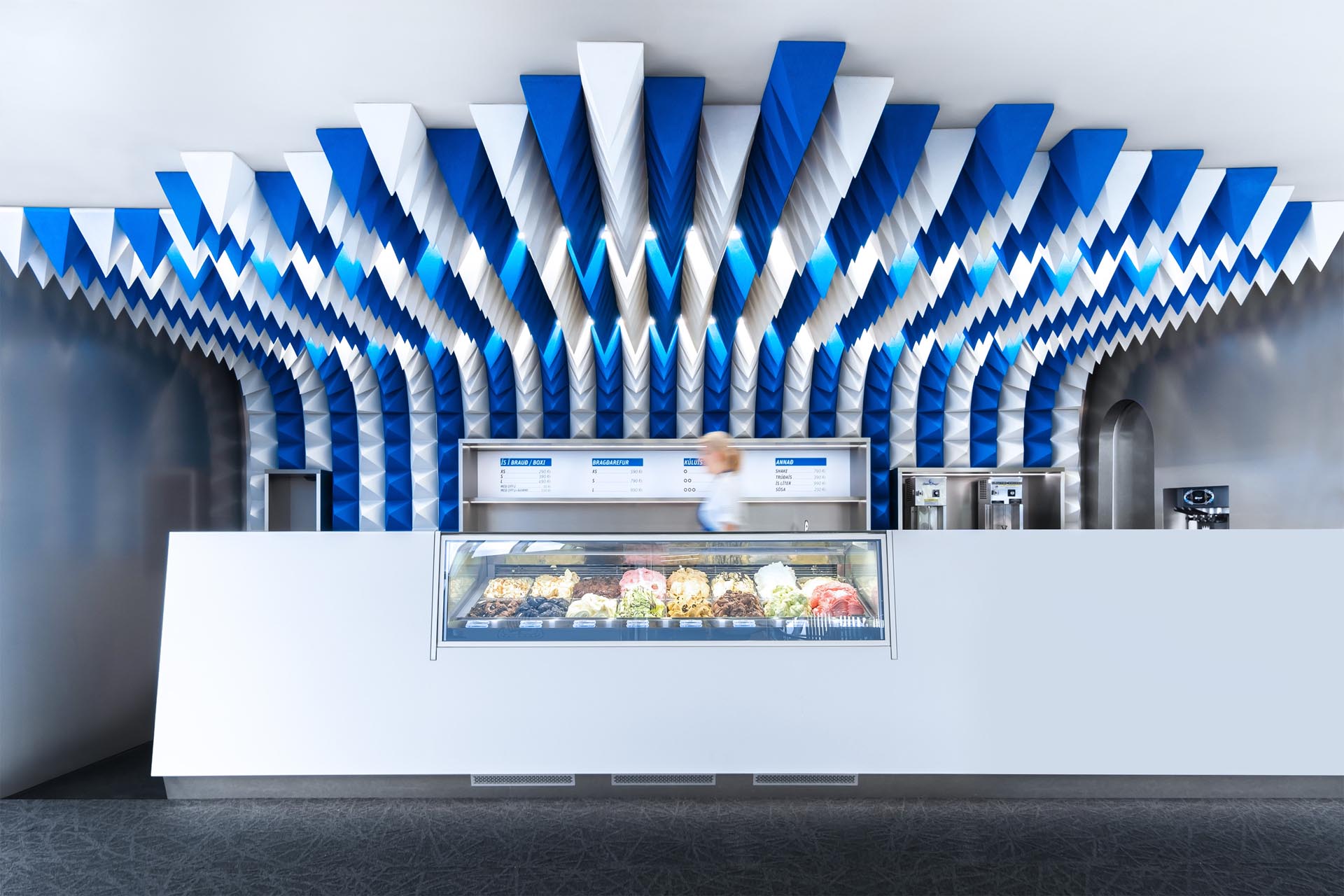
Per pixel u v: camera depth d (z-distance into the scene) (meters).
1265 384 5.37
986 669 3.73
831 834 3.31
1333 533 3.84
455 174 3.27
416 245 4.22
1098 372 7.52
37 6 2.28
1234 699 3.72
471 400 7.17
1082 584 3.79
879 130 3.13
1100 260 4.44
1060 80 2.87
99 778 4.52
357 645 3.76
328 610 3.78
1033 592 3.78
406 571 3.80
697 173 3.56
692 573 3.83
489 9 2.34
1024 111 3.06
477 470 7.12
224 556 3.81
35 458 4.57
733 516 4.16
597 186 3.73
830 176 3.26
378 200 3.57
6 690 4.27
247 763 3.68
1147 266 4.94
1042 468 7.32
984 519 7.27
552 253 4.36
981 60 2.71
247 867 3.04
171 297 5.15
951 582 3.79
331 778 3.72
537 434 7.36
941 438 7.46
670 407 7.30
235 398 7.27
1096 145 3.28
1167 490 6.43
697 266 4.70
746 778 3.71
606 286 5.26
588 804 3.62
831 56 2.59
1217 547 3.82
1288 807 3.60
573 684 3.72
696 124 2.89
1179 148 3.50
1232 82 2.87
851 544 3.83
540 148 3.36
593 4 2.33
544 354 6.27
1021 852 3.15
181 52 2.57
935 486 6.98
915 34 2.54
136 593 5.49
